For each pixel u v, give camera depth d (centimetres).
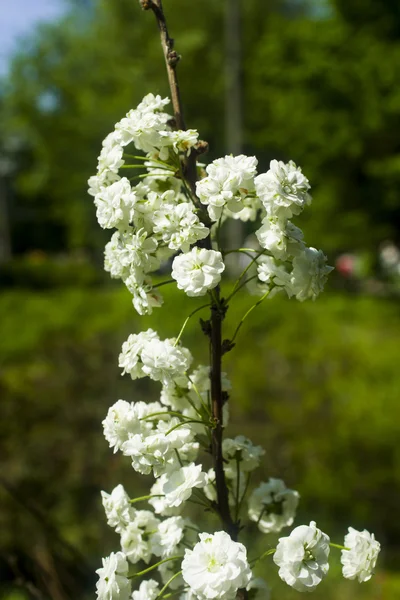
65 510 395
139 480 420
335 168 1631
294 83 1634
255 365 531
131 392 477
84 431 434
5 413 423
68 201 2780
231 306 646
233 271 1113
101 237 2638
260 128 2295
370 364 572
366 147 1590
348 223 1619
